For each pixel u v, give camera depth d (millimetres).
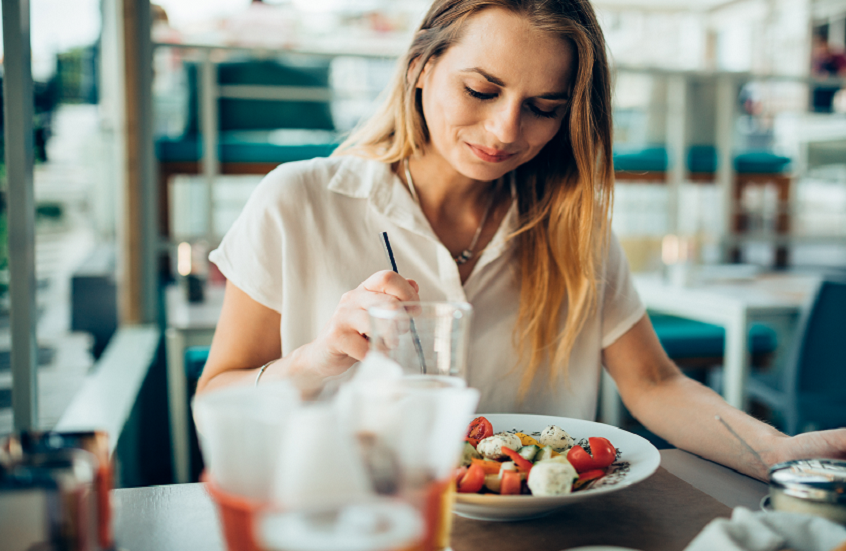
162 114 3564
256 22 3475
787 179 3717
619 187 3932
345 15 4273
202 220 3312
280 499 352
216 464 372
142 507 659
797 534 511
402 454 377
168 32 3336
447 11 940
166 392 2441
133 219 2592
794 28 5414
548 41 865
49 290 2270
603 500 674
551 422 825
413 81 1000
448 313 476
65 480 398
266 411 370
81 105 2584
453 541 583
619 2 5371
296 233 1084
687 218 3959
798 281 2748
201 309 2197
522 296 1124
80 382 2137
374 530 302
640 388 1062
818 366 2166
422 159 1110
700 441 857
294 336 1082
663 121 3828
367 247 1104
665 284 2619
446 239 1143
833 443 718
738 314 2186
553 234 1113
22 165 1432
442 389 407
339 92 3246
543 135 952
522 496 573
